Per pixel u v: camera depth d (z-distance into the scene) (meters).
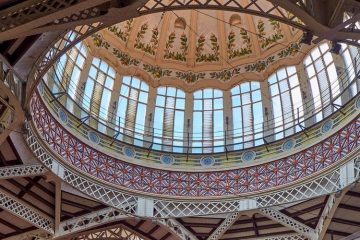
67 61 30.39
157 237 33.16
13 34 17.08
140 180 30.91
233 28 34.81
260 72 33.69
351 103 28.41
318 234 30.20
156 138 32.88
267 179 30.53
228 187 31.03
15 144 25.83
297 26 17.66
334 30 16.16
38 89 26.47
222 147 32.59
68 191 28.52
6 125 23.09
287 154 30.47
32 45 21.44
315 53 31.55
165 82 34.31
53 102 28.47
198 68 34.72
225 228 30.58
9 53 21.89
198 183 31.38
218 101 34.03
